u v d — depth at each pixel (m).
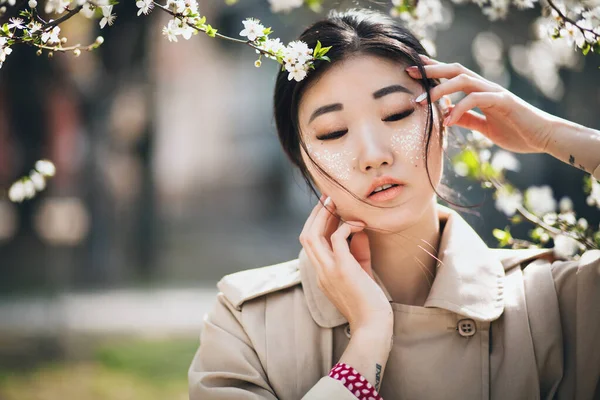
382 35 2.21
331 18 2.30
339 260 2.22
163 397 7.02
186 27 2.20
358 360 2.12
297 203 25.42
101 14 2.24
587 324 2.20
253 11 14.87
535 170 8.64
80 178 14.53
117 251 14.74
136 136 15.54
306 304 2.34
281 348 2.29
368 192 2.17
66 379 7.75
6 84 14.39
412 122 2.18
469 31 8.05
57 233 18.84
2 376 7.91
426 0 2.99
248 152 27.88
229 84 27.39
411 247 2.30
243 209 27.69
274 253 18.70
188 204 29.56
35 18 2.30
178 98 28.33
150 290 13.48
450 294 2.23
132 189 15.90
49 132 16.23
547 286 2.27
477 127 2.45
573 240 2.50
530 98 8.12
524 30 6.75
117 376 7.84
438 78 2.28
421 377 2.21
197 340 9.50
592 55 6.59
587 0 2.49
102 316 11.05
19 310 11.57
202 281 14.48
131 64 13.49
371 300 2.18
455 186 3.05
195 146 31.00
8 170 16.36
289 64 2.16
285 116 2.37
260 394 2.23
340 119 2.19
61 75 13.81
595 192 2.76
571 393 2.20
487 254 2.33
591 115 7.94
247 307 2.37
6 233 19.83
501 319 2.24
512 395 2.16
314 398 2.07
